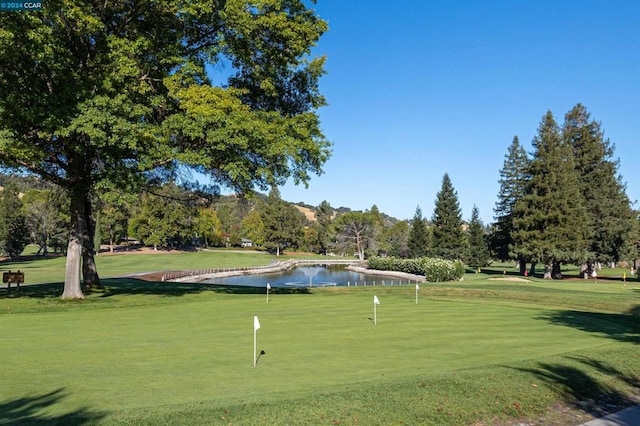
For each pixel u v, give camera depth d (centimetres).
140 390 845
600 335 1514
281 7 2467
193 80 2252
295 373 971
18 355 1124
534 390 864
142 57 2236
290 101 2803
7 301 2298
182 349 1202
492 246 6919
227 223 15788
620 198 5969
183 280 5734
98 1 2161
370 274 8288
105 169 2136
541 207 5731
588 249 5869
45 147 2262
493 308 2178
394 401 770
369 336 1411
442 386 848
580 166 6228
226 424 668
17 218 8512
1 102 1827
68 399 790
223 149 2200
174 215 10450
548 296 2884
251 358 1105
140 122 2088
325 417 701
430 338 1388
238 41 2420
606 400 877
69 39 2116
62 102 1920
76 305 2178
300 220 14762
